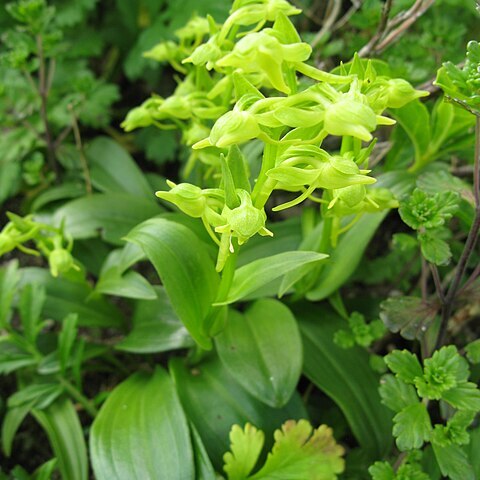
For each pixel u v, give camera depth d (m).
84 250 0.27
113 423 0.20
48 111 0.31
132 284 0.22
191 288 0.18
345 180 0.14
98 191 0.30
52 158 0.30
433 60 0.25
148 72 0.36
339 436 0.24
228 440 0.20
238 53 0.13
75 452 0.22
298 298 0.23
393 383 0.18
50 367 0.23
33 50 0.27
